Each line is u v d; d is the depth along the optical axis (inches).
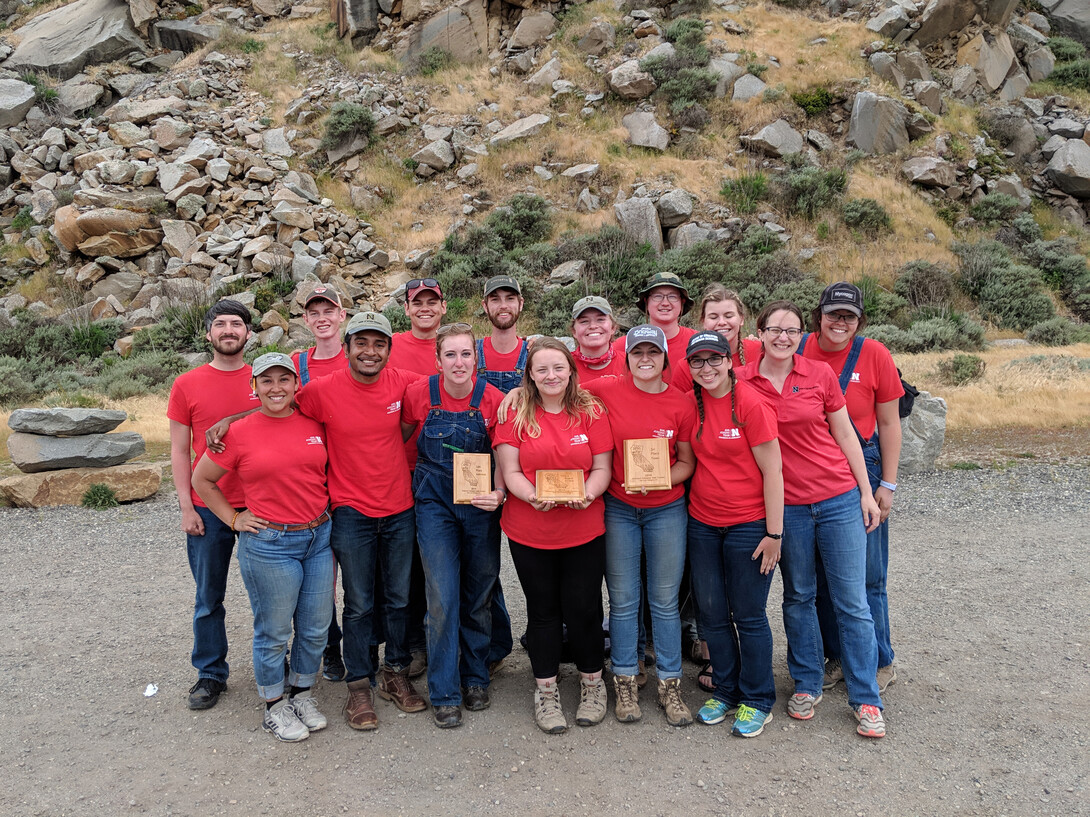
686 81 1079.6
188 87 1115.3
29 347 780.0
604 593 221.9
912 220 997.2
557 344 135.4
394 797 121.1
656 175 1000.2
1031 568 232.4
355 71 1189.1
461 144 1055.6
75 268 901.2
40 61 1184.8
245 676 168.4
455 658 143.3
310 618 141.4
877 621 153.1
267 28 1300.4
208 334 150.1
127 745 139.2
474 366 141.8
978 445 414.6
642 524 142.2
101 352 804.0
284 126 1088.2
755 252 912.3
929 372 605.9
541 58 1177.4
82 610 216.7
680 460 141.1
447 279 869.8
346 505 141.9
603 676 161.6
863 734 135.6
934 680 159.2
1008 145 1141.7
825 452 138.2
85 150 1023.0
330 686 163.2
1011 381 564.1
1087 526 274.8
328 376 143.8
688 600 168.9
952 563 239.3
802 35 1197.7
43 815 118.3
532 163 1032.8
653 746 134.6
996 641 178.9
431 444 142.6
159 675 170.1
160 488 376.2
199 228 919.0
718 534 138.9
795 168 1023.0
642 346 132.1
